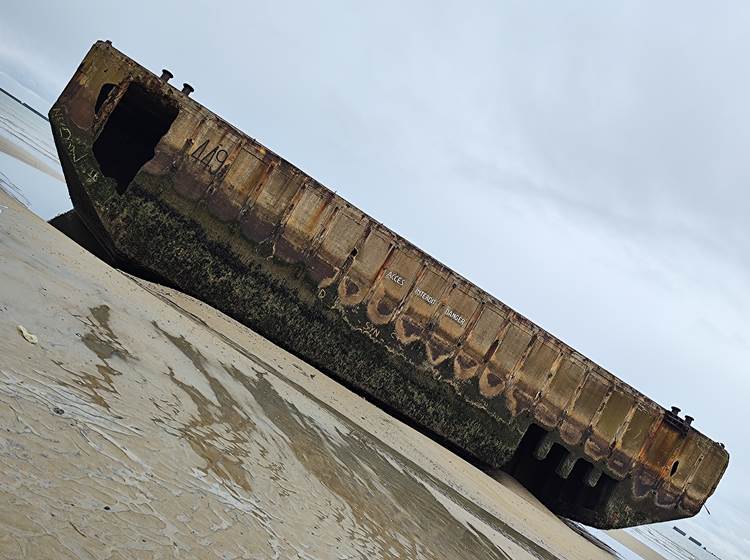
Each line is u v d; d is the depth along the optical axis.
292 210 19.39
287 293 19.45
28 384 5.59
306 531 6.48
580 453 21.31
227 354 12.88
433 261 20.36
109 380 6.94
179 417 7.23
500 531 13.40
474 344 20.59
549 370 21.06
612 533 36.28
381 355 20.05
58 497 4.23
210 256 18.94
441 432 20.53
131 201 18.30
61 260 11.22
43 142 61.66
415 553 8.23
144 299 12.95
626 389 21.53
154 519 4.73
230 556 4.90
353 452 11.51
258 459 7.66
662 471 21.73
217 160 18.86
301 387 15.05
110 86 18.23
